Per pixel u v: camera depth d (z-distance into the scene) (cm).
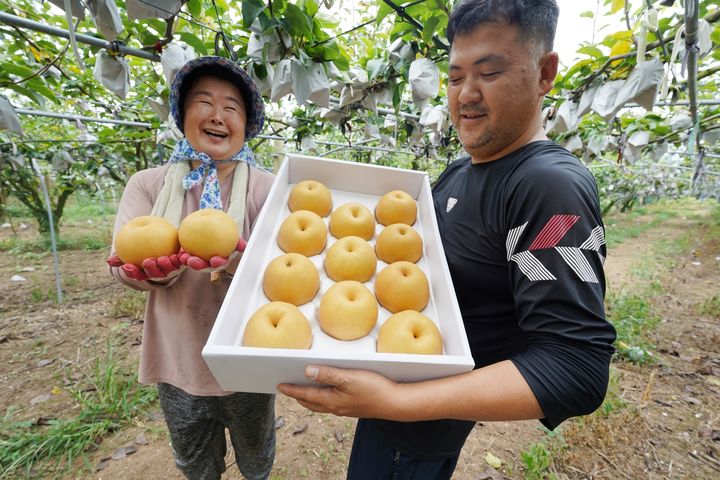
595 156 352
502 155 97
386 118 358
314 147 375
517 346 92
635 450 218
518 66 82
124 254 85
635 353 313
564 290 68
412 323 85
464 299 98
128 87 155
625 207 1402
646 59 159
